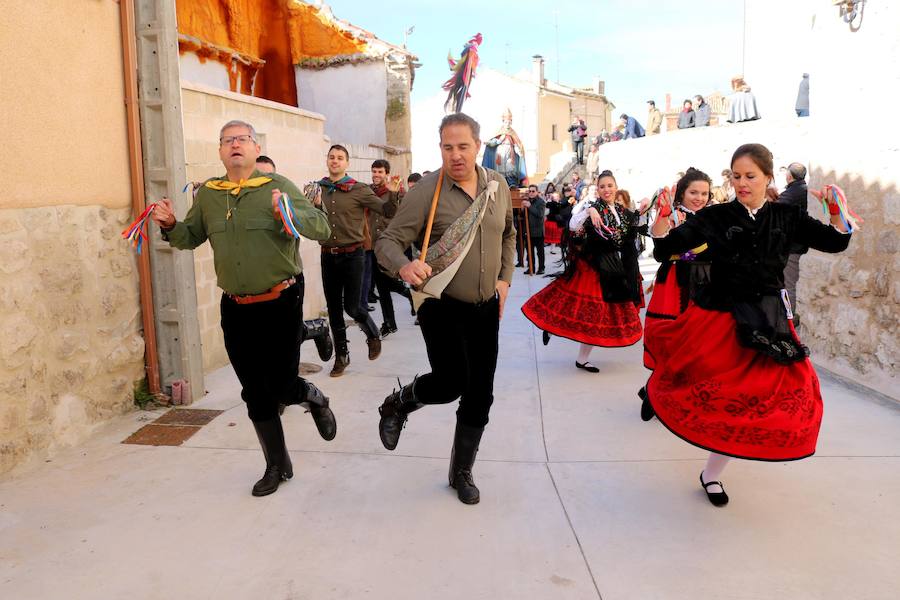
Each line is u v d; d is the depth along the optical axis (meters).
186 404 4.82
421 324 3.22
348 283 5.73
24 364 3.73
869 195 5.01
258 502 3.37
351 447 4.09
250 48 12.89
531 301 5.96
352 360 6.30
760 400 2.98
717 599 2.56
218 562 2.85
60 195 3.99
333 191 5.62
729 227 3.14
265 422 3.44
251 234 3.22
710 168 13.48
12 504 3.36
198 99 5.71
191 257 4.88
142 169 4.64
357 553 2.91
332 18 13.78
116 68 4.46
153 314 4.77
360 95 13.89
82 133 4.15
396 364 6.13
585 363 5.91
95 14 4.25
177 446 4.11
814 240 3.12
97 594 2.64
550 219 13.99
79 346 4.14
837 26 5.39
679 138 14.27
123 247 4.56
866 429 4.25
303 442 4.17
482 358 3.26
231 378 5.57
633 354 6.55
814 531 3.04
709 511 3.24
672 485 3.53
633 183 16.23
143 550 2.95
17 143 3.67
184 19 10.94
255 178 3.31
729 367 3.07
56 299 3.96
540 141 39.59
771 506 3.28
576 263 5.77
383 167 7.62
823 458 3.81
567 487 3.53
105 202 4.37
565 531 3.07
